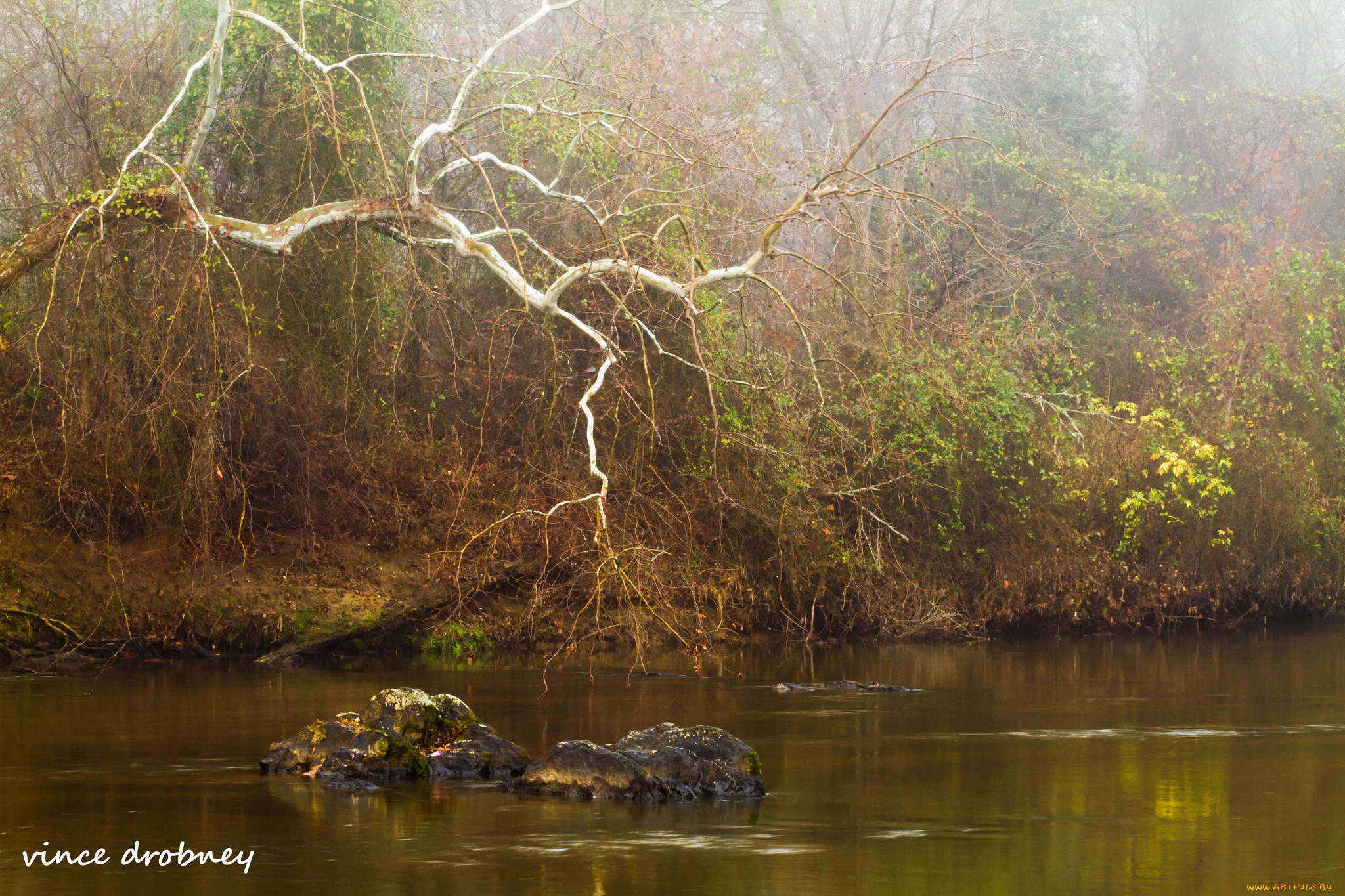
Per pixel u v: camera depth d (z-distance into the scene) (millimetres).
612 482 19734
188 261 17391
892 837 8336
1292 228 32625
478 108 20781
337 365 19438
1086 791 9734
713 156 19891
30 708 13266
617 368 20031
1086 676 16906
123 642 17438
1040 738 12023
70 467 17656
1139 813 9039
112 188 16531
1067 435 22578
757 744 11695
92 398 17391
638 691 15062
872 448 20562
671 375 20141
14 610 16906
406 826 8484
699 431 20172
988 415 21906
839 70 30531
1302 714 13641
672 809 9086
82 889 7172
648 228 19484
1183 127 35000
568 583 19547
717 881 7332
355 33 19516
